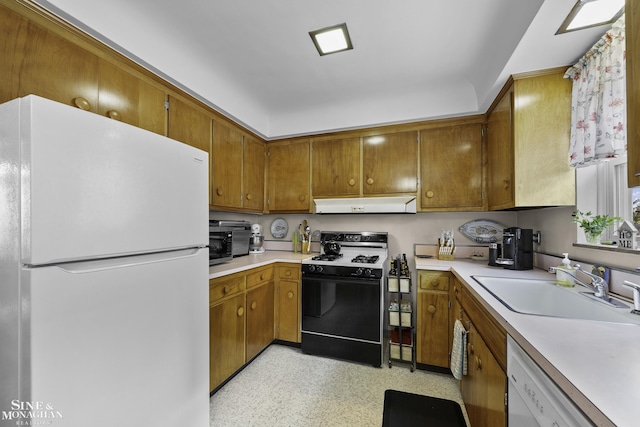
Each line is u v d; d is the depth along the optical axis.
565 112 1.54
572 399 0.55
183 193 1.14
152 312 0.99
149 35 1.50
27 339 0.69
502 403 0.97
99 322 0.82
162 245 1.04
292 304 2.44
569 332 0.83
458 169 2.26
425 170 2.35
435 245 2.58
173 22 1.49
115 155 0.88
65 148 0.75
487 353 1.14
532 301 1.48
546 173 1.57
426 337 2.08
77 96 1.23
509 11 1.34
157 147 1.02
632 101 0.77
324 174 2.67
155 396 0.99
